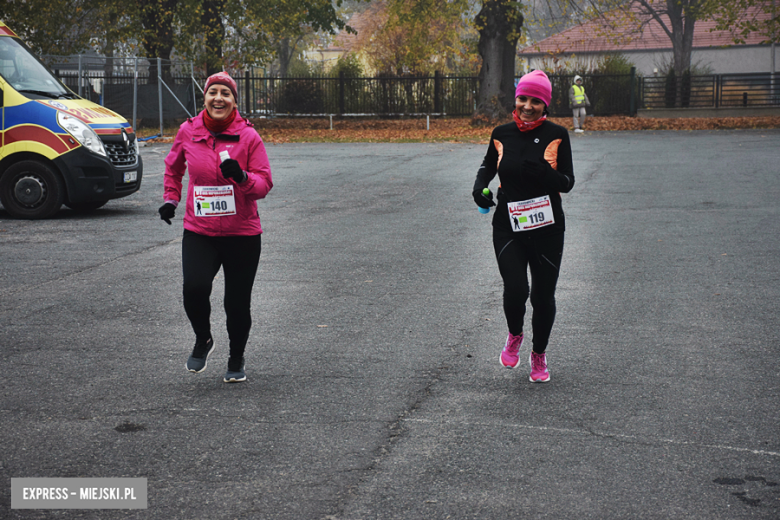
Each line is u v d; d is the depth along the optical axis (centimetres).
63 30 3259
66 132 1141
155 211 1246
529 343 554
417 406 434
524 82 463
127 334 578
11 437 392
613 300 663
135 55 3372
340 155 2169
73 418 417
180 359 521
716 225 1010
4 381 476
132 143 1230
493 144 479
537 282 473
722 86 3647
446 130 3092
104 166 1162
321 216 1148
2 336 571
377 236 982
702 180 1476
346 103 3634
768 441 382
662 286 709
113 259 856
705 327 582
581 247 891
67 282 745
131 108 2798
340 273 779
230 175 440
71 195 1148
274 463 361
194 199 464
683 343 545
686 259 819
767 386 460
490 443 382
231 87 461
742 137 2533
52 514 314
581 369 496
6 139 1146
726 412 420
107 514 314
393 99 3634
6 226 1089
